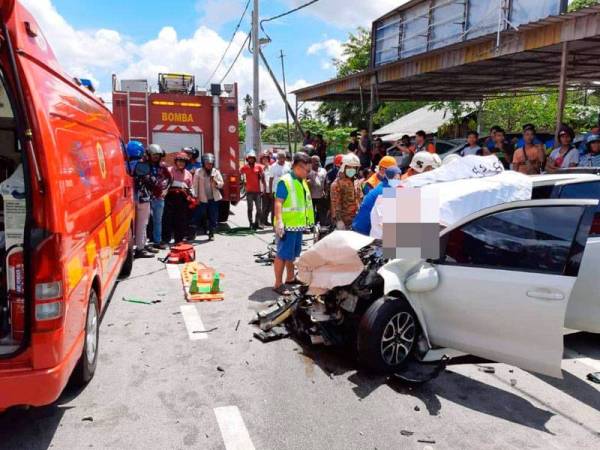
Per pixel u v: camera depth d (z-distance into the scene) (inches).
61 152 123.0
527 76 503.2
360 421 140.3
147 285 276.4
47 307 112.3
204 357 181.3
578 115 801.6
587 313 175.5
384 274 173.9
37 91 112.3
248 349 189.0
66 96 143.5
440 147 552.7
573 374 173.0
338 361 179.2
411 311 171.2
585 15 287.3
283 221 259.4
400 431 135.6
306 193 265.0
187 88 488.4
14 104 107.9
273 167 472.1
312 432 134.3
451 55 393.7
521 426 139.6
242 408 146.0
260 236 441.4
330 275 175.5
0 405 112.3
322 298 190.2
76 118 153.0
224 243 407.8
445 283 164.9
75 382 152.9
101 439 129.6
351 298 173.9
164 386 158.7
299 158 258.5
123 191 261.4
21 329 115.1
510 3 376.8
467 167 197.2
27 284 110.3
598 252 173.3
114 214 220.5
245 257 352.5
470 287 158.1
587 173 220.1
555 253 144.1
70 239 123.3
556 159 332.5
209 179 412.8
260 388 158.6
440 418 142.8
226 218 491.5
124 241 261.6
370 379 165.8
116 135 266.8
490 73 485.7
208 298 248.1
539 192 200.8
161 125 459.5
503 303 150.2
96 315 167.5
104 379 162.7
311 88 650.2
